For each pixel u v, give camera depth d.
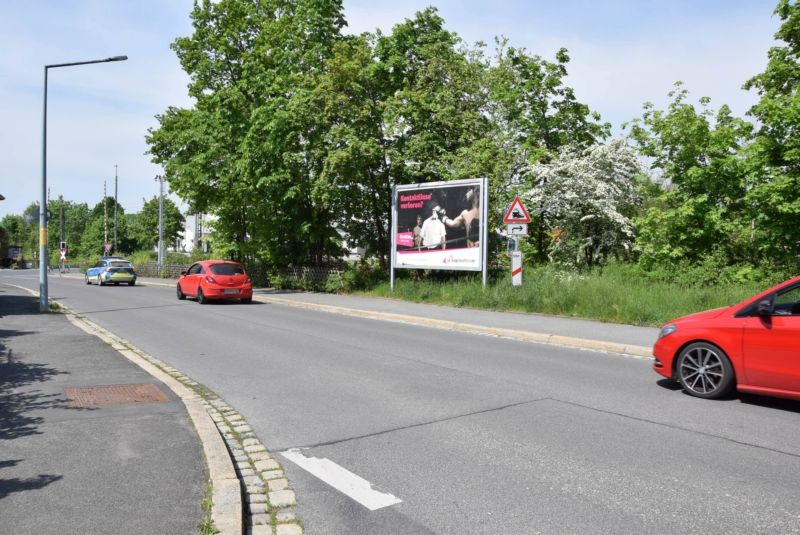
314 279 24.75
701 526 3.58
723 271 15.38
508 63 23.86
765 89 16.42
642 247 17.69
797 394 6.02
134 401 6.52
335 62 21.28
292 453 5.02
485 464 4.69
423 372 8.38
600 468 4.57
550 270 19.08
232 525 3.50
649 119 17.25
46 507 3.73
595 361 9.27
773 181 14.67
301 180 23.38
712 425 5.69
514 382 7.70
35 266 87.31
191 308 18.88
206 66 27.61
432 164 21.56
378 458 4.86
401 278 22.53
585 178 20.59
